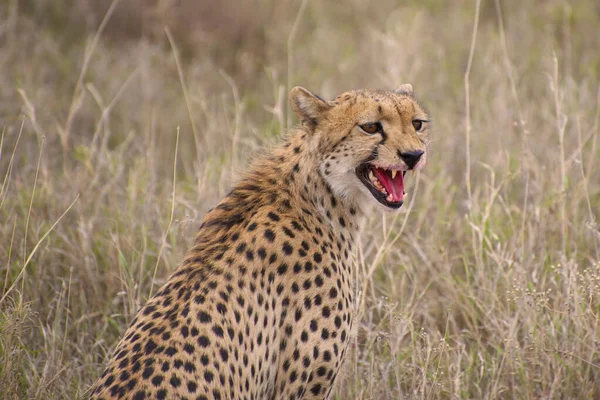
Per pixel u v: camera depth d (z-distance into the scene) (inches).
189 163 548.1
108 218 433.4
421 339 381.4
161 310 274.2
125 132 578.2
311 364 295.1
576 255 409.4
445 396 350.9
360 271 415.2
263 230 293.1
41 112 575.2
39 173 488.4
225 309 274.5
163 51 710.5
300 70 683.4
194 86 625.0
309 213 306.5
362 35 743.7
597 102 565.0
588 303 370.3
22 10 745.0
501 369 354.3
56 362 348.8
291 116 589.3
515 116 526.0
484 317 386.0
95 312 392.8
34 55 666.2
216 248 289.6
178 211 433.1
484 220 403.2
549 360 354.9
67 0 754.8
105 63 660.7
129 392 251.8
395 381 357.7
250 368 277.1
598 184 488.1
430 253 425.1
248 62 681.6
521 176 458.0
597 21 723.4
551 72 617.3
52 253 406.9
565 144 512.1
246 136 544.1
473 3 776.3
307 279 294.4
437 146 532.4
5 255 395.2
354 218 321.1
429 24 739.4
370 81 641.6
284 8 759.7
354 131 306.3
